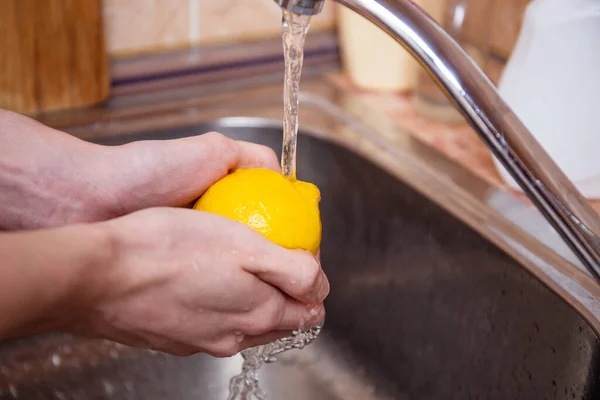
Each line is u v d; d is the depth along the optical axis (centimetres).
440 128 90
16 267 49
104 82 88
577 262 70
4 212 64
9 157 63
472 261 74
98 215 65
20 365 79
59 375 80
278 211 58
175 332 56
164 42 92
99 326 55
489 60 91
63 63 85
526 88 76
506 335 72
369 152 84
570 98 74
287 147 63
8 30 82
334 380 84
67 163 64
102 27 86
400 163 83
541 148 59
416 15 59
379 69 96
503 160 60
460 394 76
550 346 68
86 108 88
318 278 56
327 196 89
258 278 56
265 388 83
